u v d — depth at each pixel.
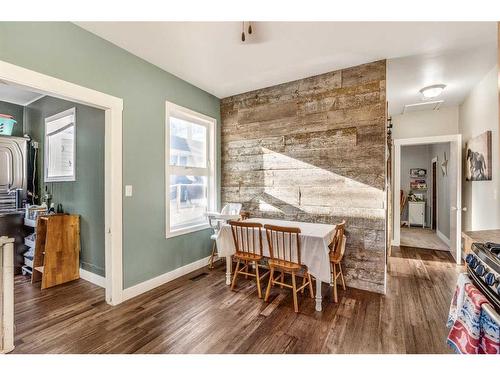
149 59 2.74
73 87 2.09
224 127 3.99
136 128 2.66
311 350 1.77
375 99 2.77
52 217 2.92
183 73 3.10
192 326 2.08
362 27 2.16
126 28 2.17
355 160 2.89
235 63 2.83
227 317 2.22
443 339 1.90
